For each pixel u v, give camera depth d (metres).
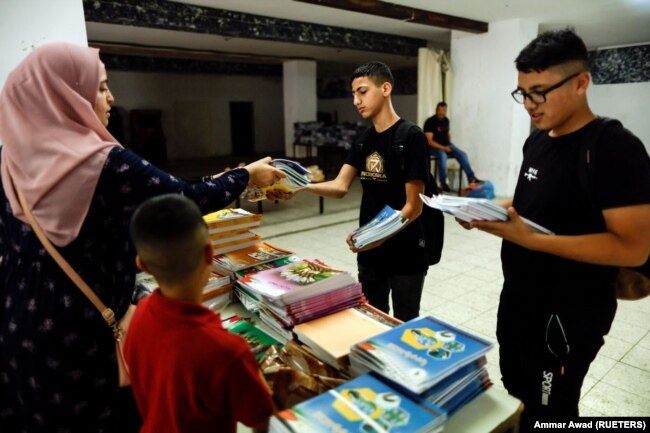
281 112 15.05
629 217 0.93
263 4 4.87
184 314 0.79
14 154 0.99
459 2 4.89
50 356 1.01
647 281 1.18
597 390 2.00
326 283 1.23
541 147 1.14
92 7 4.30
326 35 6.09
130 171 1.01
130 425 1.19
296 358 1.09
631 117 8.23
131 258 1.13
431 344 0.97
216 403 0.78
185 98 13.02
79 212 0.98
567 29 1.00
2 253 1.08
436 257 1.88
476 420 0.91
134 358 0.87
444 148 6.20
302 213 5.64
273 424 0.81
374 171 1.79
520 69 1.03
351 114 14.38
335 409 0.82
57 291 1.01
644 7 5.14
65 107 1.00
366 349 0.95
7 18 2.24
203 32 5.09
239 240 1.67
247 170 1.27
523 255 1.18
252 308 1.32
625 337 2.47
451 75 6.82
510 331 1.24
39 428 1.06
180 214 0.77
